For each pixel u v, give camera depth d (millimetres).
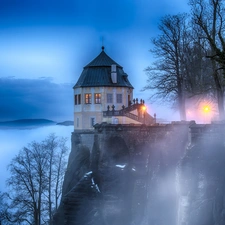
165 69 52188
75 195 46188
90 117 66375
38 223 51594
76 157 60562
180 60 50625
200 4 46125
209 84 47250
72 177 57469
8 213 52562
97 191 45312
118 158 45000
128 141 45094
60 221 45844
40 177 52969
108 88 66125
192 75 49250
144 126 44625
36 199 55062
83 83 66938
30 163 54344
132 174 43719
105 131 45969
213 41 41438
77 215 45094
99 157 46250
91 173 47531
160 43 52469
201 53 48781
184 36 51281
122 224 41875
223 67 37312
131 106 62625
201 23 42281
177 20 51812
